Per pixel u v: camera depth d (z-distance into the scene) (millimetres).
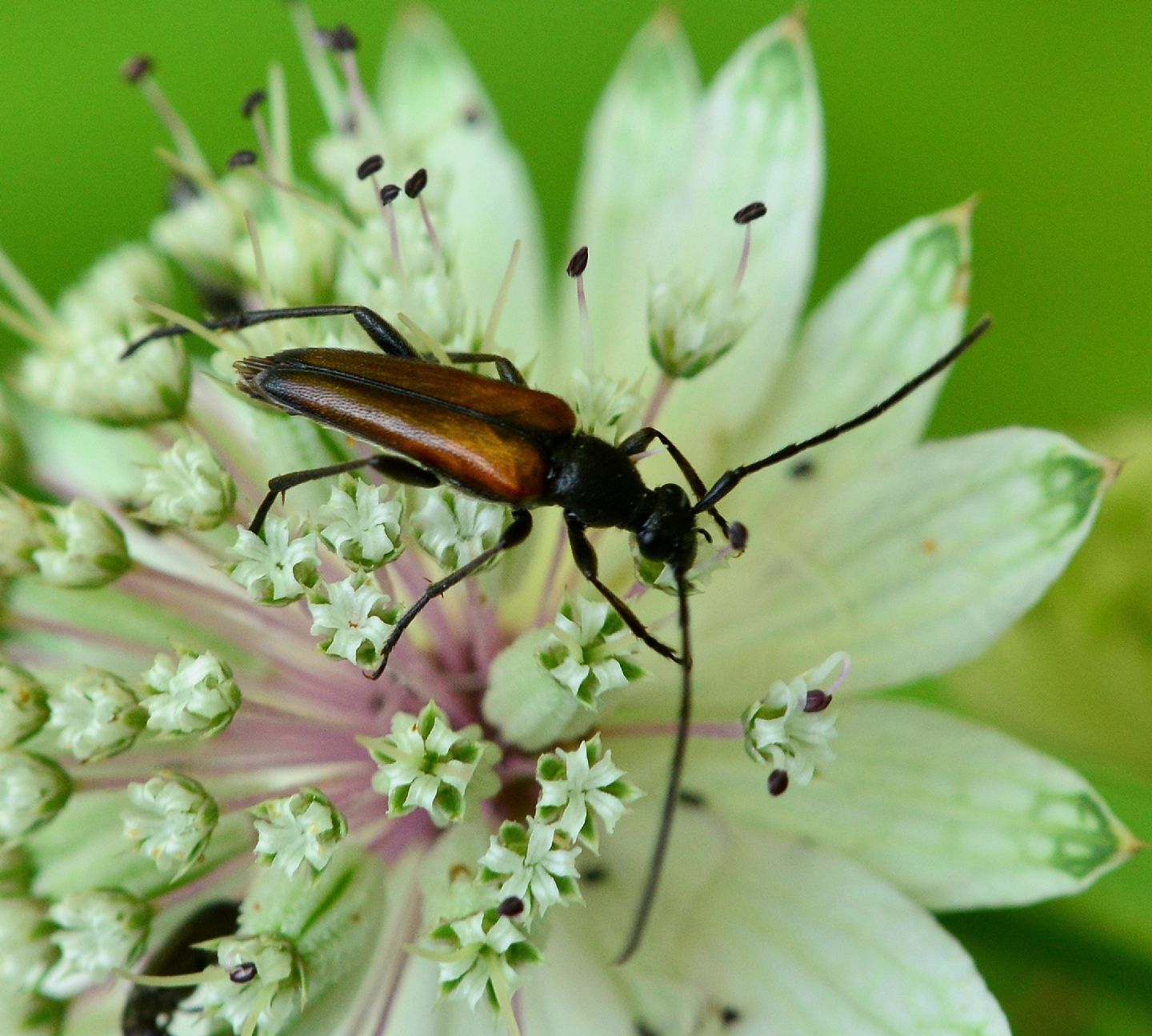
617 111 91
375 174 88
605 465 82
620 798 81
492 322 84
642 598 86
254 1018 80
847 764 84
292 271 86
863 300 87
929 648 85
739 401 87
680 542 82
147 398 85
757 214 84
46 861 83
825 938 83
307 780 85
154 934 83
